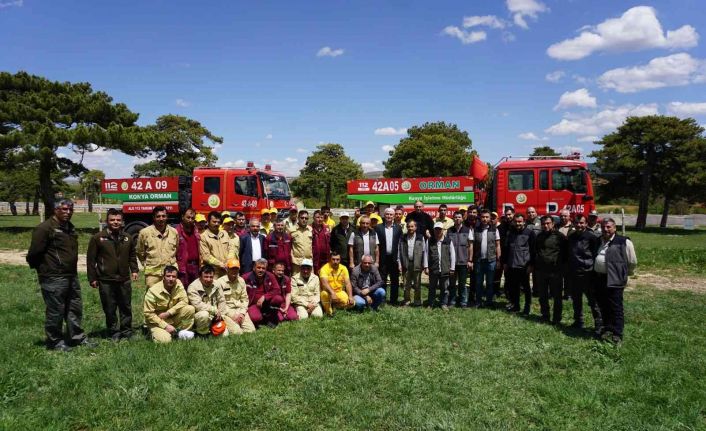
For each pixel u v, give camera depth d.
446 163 44.34
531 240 9.00
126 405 4.86
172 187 17.00
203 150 40.78
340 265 9.20
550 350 6.85
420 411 4.80
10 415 4.60
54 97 25.50
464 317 8.72
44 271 6.60
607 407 5.01
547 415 4.79
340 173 48.59
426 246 9.72
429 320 8.42
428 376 5.79
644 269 15.02
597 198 40.81
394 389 5.36
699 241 25.33
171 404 4.87
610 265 7.24
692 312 9.24
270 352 6.53
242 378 5.60
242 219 9.94
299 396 5.15
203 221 10.21
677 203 55.25
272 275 8.33
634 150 37.25
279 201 16.70
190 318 7.34
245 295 8.02
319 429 4.50
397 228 9.84
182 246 7.99
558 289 8.36
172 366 5.95
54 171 27.64
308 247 9.38
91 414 4.68
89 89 28.34
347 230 9.74
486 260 9.68
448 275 9.48
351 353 6.64
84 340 6.97
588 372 5.99
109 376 5.57
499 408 4.96
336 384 5.48
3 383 5.28
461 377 5.77
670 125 36.31
